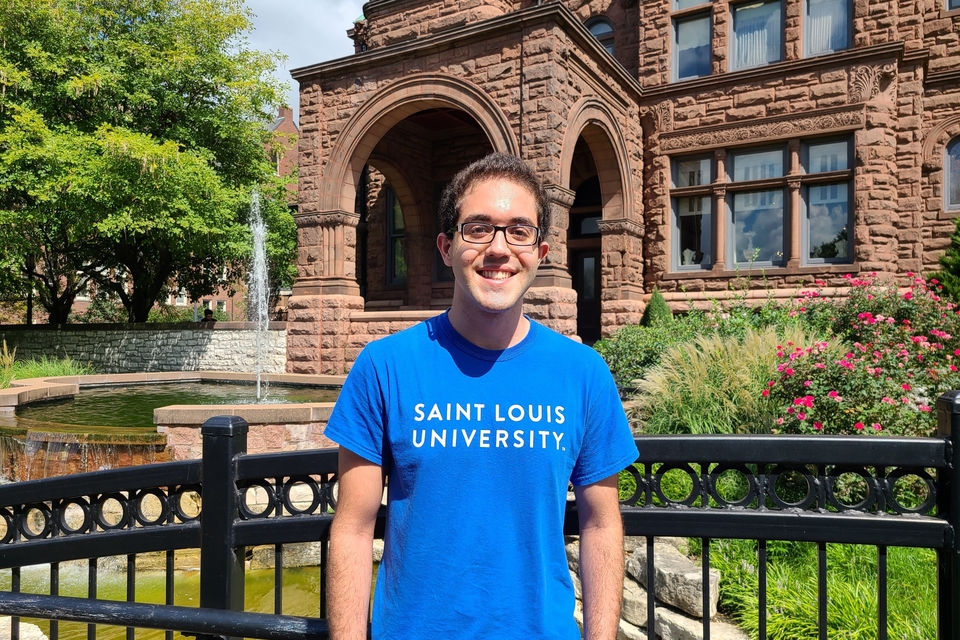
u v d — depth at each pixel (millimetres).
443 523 1416
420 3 15656
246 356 16016
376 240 18219
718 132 13648
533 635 1390
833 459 1763
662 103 14242
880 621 1777
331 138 13539
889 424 4789
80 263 21594
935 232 12492
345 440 1448
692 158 14234
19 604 1645
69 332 18938
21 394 9188
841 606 3359
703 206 14125
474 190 1530
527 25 11234
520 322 1568
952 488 1713
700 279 13836
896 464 1733
